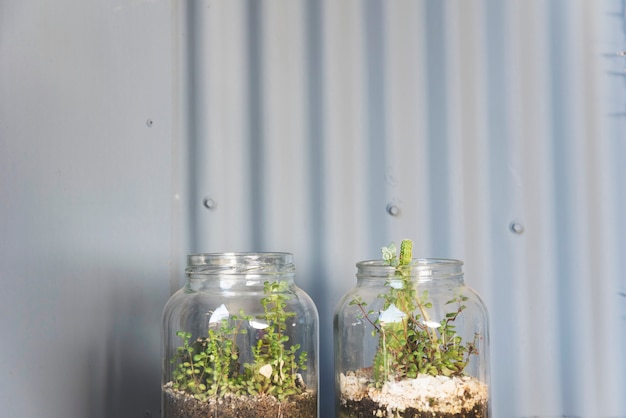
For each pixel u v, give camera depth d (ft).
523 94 3.40
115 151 3.40
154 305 3.38
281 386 2.57
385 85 3.41
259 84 3.43
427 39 3.41
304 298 2.84
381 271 2.71
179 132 3.41
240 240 3.40
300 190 3.40
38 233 3.37
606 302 3.36
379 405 2.54
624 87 3.39
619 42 3.39
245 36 3.43
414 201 3.40
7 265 3.35
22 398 3.32
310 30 3.42
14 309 3.34
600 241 3.37
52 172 3.38
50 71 3.39
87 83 3.40
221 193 3.41
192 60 3.42
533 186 3.39
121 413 3.35
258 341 2.60
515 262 3.38
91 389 3.34
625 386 3.34
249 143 3.42
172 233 3.40
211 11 3.42
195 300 2.71
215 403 2.52
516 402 3.35
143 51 3.43
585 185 3.38
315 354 2.83
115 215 3.39
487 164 3.39
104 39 3.42
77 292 3.37
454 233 3.39
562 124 3.39
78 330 3.36
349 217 3.39
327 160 3.41
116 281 3.38
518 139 3.39
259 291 2.70
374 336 2.65
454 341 2.64
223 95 3.42
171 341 2.74
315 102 3.42
